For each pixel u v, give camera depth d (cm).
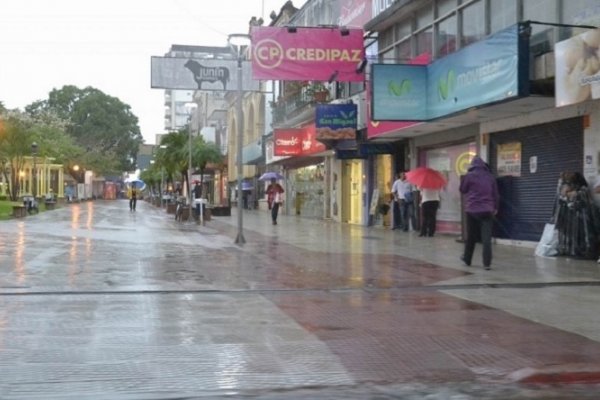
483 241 1306
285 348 714
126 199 11200
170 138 4481
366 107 2320
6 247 1686
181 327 802
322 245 1803
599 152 1432
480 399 574
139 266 1332
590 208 1422
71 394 565
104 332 774
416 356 690
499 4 1691
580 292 1047
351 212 2941
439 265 1360
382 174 2597
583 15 1374
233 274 1237
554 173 1596
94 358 668
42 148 5759
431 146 2206
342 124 2408
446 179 2141
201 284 1117
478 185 1305
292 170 3959
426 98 1848
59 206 5512
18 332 771
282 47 2072
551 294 1031
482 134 1867
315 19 3334
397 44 2277
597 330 796
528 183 1695
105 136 9531
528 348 718
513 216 1758
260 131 4950
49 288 1059
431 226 2075
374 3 2422
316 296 1020
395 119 1834
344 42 2102
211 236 2139
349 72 2106
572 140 1530
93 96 9644
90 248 1681
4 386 582
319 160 3416
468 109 1611
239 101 1923
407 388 597
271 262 1417
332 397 573
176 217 3228
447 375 632
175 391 579
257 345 724
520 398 577
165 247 1733
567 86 1282
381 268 1321
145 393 572
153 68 2009
